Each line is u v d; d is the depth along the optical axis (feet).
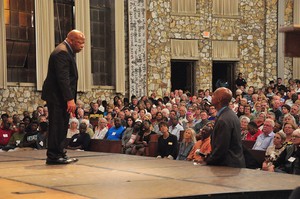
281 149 26.94
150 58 74.54
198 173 18.51
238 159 20.92
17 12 65.21
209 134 29.71
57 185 15.93
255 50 81.71
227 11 80.18
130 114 50.11
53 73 20.95
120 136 43.75
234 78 81.15
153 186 15.56
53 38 66.44
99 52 71.72
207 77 78.74
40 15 65.57
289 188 15.26
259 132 34.50
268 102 56.39
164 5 75.61
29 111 65.41
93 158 23.52
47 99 21.12
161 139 36.14
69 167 20.31
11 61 65.05
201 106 52.60
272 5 82.28
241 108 47.73
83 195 14.21
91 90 69.67
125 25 72.79
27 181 16.80
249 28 81.41
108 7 72.38
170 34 76.13
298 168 25.80
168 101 65.77
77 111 52.75
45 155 25.07
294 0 82.74
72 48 21.20
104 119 45.03
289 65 82.94
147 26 74.33
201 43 78.23
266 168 26.45
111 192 14.58
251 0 81.56
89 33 69.26
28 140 43.29
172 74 79.30
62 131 21.34
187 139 33.22
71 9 69.10
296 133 25.89
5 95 64.03
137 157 23.94
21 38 65.51
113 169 19.63
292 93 57.62
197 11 78.02
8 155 25.31
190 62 78.43
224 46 79.87
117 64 71.51
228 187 15.37
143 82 73.31
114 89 71.72
